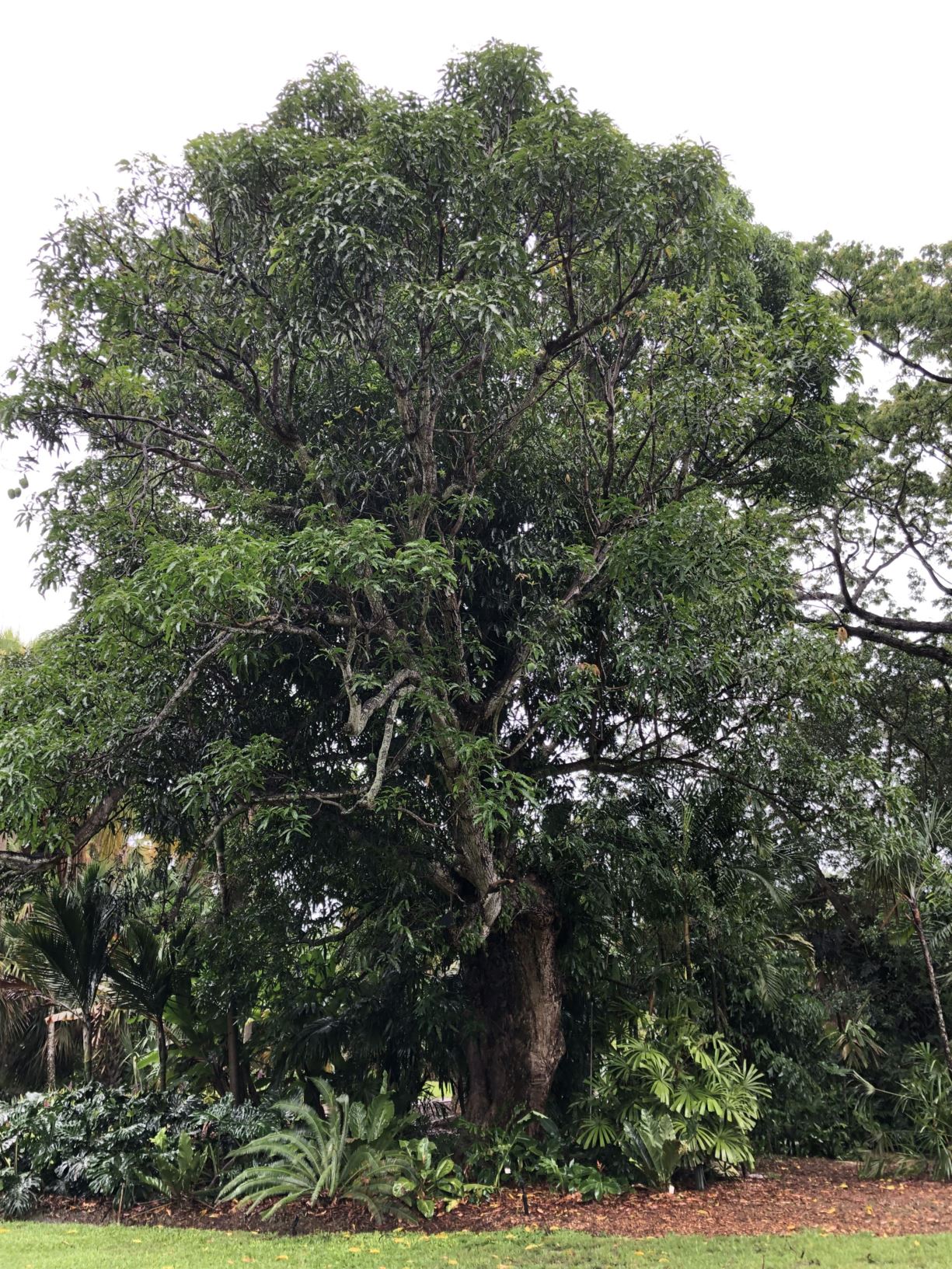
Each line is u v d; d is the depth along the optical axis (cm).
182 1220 971
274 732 1074
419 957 1134
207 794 865
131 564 1044
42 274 955
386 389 1031
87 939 1205
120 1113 1139
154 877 1293
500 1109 1108
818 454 1157
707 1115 1077
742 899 1216
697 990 1205
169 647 924
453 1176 1005
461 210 902
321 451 1016
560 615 1019
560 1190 1005
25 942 1272
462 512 940
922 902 1310
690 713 1125
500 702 1019
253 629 850
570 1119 1125
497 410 1021
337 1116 1002
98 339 992
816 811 1166
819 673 1094
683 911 1162
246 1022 1257
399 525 1010
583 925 1147
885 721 1919
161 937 1247
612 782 1180
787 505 1445
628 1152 1033
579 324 1023
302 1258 785
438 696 948
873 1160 1161
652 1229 871
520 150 870
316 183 838
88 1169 1054
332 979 1255
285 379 1045
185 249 998
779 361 1055
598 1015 1187
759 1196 1016
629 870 1113
